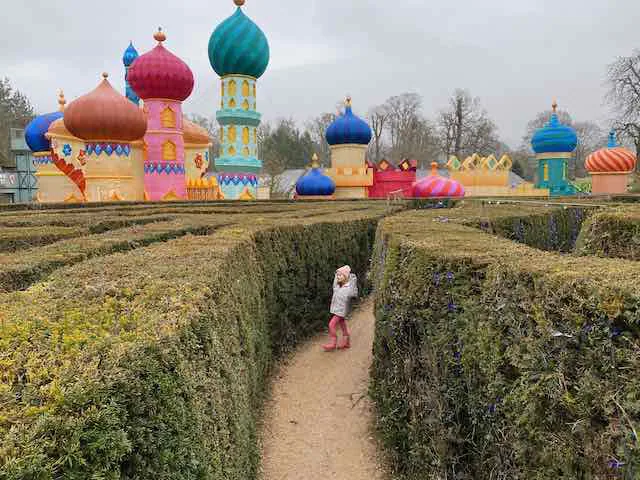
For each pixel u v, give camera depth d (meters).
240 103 21.70
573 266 2.69
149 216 9.54
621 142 37.28
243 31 20.91
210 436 2.62
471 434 3.28
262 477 4.43
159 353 1.95
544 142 28.17
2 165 50.00
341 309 7.67
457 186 23.33
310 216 10.74
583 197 17.77
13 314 2.36
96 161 17.33
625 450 1.85
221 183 21.86
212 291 3.19
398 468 4.41
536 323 2.48
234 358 3.80
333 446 4.95
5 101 62.44
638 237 5.36
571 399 2.14
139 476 1.75
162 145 19.48
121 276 3.30
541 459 2.34
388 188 28.44
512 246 4.10
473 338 3.19
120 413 1.65
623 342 1.99
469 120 63.44
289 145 59.78
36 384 1.64
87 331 2.11
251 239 6.05
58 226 7.84
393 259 4.88
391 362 4.80
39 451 1.34
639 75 35.44
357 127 26.94
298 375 6.73
